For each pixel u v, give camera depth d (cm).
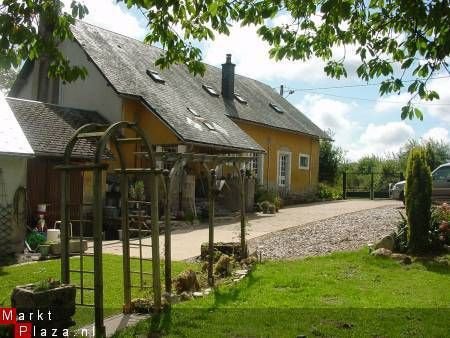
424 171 1147
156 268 714
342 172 3809
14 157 1375
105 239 1573
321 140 3622
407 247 1150
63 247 647
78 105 2056
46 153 1493
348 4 606
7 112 1559
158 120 1958
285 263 1089
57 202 1603
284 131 3017
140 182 1667
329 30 744
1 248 1333
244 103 2880
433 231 1156
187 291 830
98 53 2062
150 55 2531
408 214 1150
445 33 565
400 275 966
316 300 772
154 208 725
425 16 559
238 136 2267
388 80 659
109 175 1820
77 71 675
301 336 597
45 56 737
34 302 511
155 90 2109
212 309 714
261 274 962
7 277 970
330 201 3120
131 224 1502
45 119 1711
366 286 876
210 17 684
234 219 1989
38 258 1234
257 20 697
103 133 625
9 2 612
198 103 2361
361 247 1229
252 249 1281
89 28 2250
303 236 1441
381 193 3538
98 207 598
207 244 1162
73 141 655
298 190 3188
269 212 2219
